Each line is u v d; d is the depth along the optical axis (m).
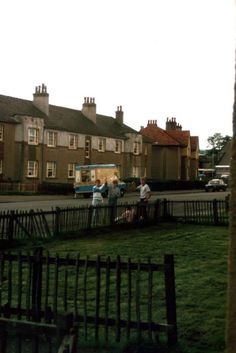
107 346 6.69
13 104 50.91
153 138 73.88
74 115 59.22
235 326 5.03
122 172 63.41
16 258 7.42
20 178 48.72
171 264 6.79
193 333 7.13
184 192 57.06
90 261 7.18
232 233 5.13
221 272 10.91
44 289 9.41
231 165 5.23
